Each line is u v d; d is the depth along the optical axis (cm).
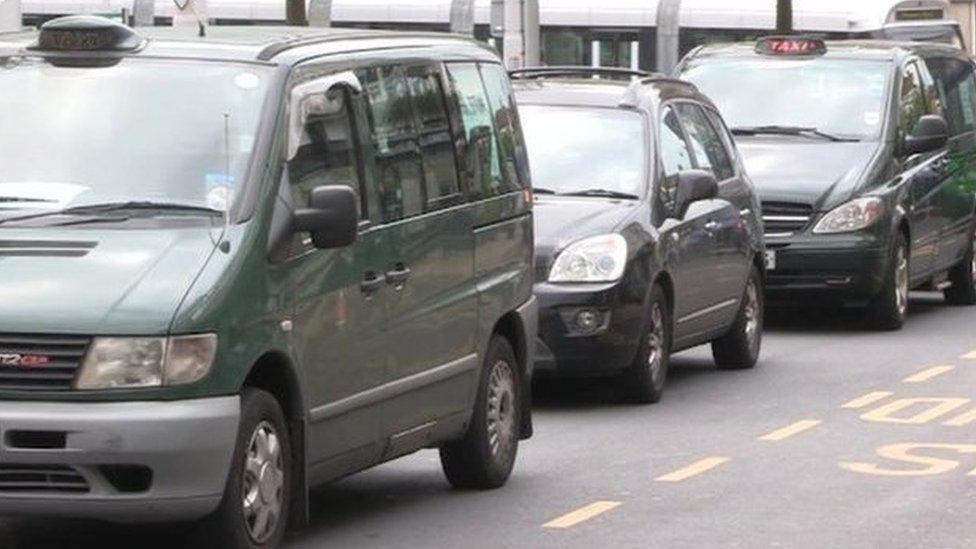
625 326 4016
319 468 2678
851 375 4653
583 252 3991
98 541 2797
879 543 2788
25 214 2548
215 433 2409
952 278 6278
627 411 4078
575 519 2959
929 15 10819
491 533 2856
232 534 2466
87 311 2378
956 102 6231
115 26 2725
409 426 2916
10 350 2375
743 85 5747
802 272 5416
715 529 2884
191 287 2423
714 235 4447
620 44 11075
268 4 11212
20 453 2364
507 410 3262
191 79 2680
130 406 2370
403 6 11238
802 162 5497
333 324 2678
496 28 8919
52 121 2655
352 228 2598
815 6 10825
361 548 2745
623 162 4253
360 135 2802
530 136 4306
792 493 3175
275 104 2642
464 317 3070
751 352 4766
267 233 2541
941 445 3656
